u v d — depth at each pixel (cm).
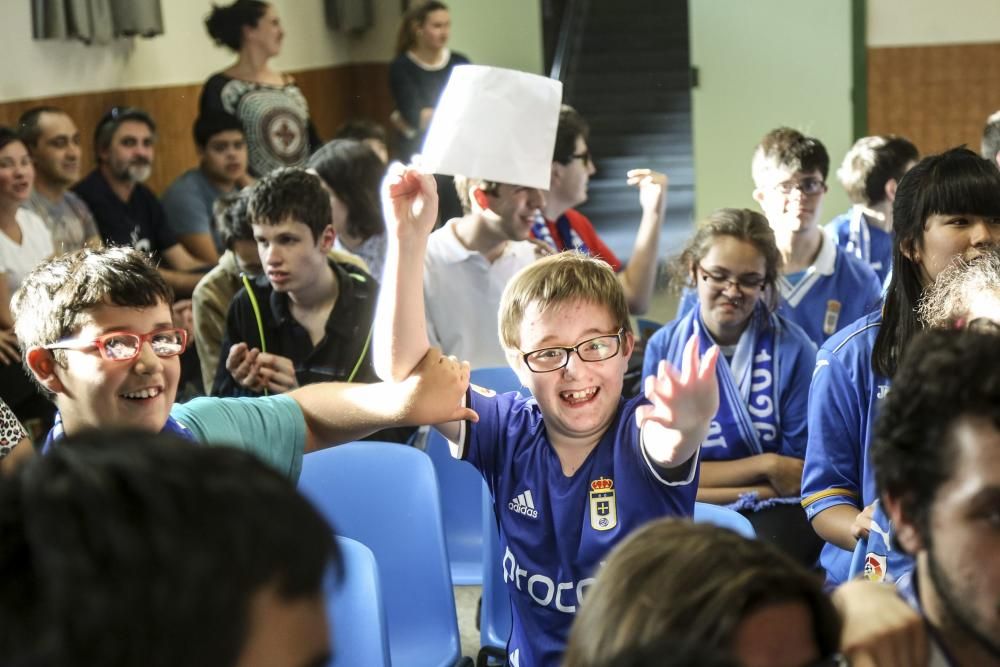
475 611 347
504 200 309
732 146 750
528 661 172
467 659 238
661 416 146
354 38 867
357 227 384
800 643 82
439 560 238
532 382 166
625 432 166
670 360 289
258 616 63
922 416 93
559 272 167
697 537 87
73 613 58
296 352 295
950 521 91
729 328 281
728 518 213
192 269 524
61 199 484
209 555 61
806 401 277
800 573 85
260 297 298
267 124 587
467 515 289
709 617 80
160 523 61
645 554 86
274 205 281
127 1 594
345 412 176
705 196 760
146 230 518
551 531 168
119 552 59
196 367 425
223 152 542
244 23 598
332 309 294
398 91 702
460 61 712
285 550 64
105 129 506
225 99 590
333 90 848
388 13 859
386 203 163
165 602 59
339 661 189
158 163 647
